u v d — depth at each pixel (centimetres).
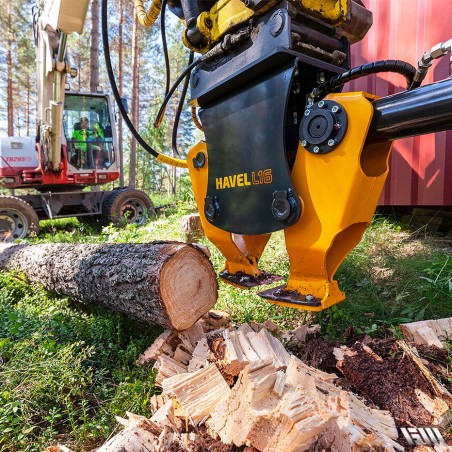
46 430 188
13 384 204
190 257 230
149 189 2005
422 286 273
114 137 840
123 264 242
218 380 178
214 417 162
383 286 294
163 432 163
